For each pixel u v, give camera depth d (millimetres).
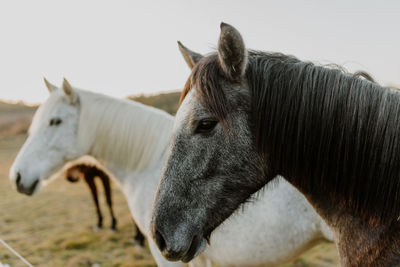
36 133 2510
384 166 1084
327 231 1758
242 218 1876
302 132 1132
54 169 2484
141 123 2400
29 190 2434
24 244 5426
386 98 1091
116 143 2420
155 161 2324
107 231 6133
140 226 2363
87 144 2479
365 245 1172
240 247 1907
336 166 1137
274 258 1915
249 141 1134
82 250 5191
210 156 1138
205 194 1156
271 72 1147
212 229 1222
